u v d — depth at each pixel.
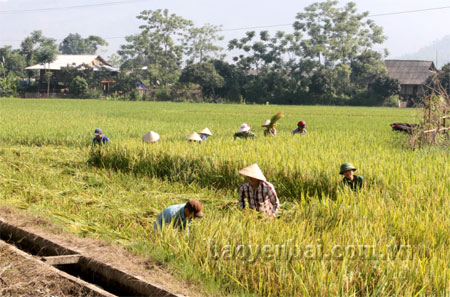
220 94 100.88
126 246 6.20
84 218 7.86
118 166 13.34
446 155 13.20
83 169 13.46
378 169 9.78
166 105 71.19
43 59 95.88
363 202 7.58
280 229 6.32
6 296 4.89
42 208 8.38
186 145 13.55
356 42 106.19
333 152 12.25
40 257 5.86
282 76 100.81
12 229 6.99
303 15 108.38
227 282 5.23
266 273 5.20
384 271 5.08
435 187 8.64
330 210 7.41
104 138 15.20
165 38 119.38
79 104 66.31
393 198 8.42
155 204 9.09
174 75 110.50
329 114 52.16
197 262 5.55
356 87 98.31
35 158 14.82
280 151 12.36
